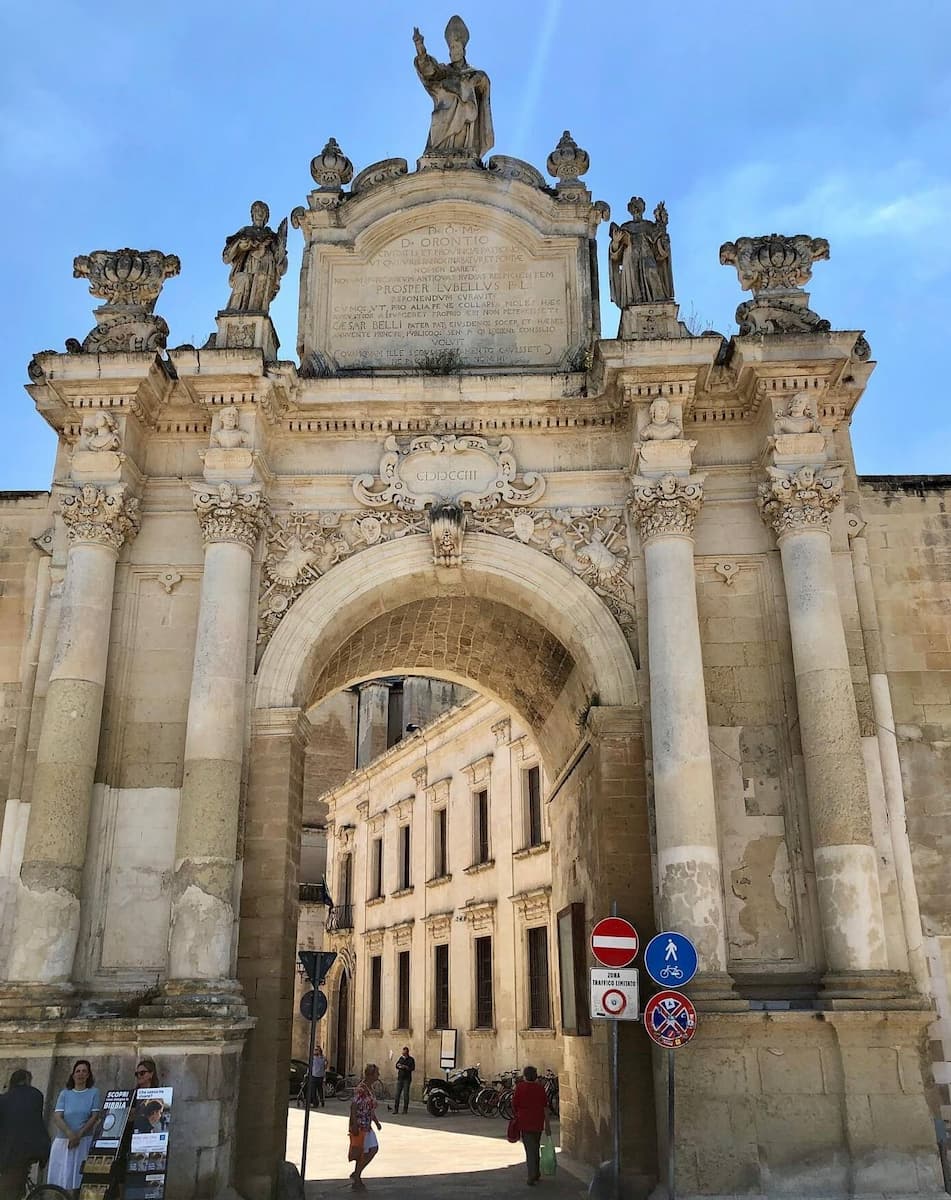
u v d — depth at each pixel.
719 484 18.30
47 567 18.42
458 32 21.31
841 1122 14.41
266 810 16.67
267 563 18.03
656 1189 14.66
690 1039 14.17
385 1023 43.06
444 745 41.69
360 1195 17.80
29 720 17.44
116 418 17.88
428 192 20.08
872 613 17.77
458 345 19.45
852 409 18.66
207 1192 13.96
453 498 18.33
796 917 16.16
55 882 15.61
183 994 14.92
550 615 18.17
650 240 19.27
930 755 17.80
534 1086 19.11
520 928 34.31
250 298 18.91
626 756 16.95
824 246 18.81
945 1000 16.52
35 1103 13.54
